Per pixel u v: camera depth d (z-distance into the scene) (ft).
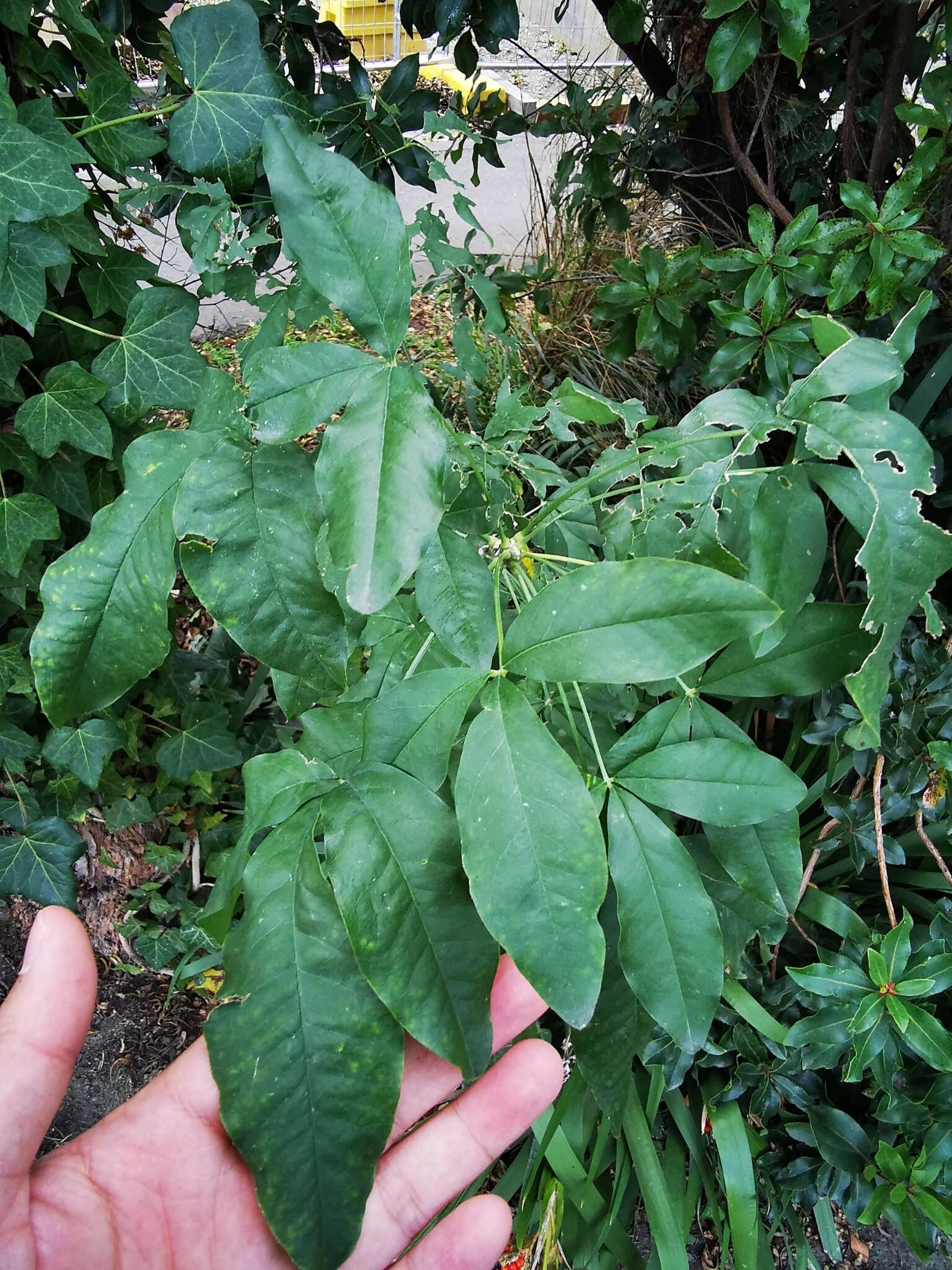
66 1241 0.85
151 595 0.74
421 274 3.85
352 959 0.72
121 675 0.76
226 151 1.43
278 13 1.87
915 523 0.74
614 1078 1.13
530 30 3.53
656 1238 1.41
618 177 2.77
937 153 1.45
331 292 0.67
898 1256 1.73
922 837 1.41
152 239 3.86
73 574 0.73
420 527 0.64
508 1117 1.03
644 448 1.18
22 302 1.34
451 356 3.23
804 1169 1.55
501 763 0.69
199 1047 0.95
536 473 1.27
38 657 0.73
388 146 1.95
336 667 0.74
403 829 0.71
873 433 0.77
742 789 0.82
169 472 0.74
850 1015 1.34
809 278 1.60
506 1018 1.00
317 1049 0.71
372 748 0.75
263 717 2.36
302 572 0.73
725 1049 1.57
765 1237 1.60
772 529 0.80
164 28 1.68
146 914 2.13
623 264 1.97
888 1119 1.39
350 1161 0.70
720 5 1.40
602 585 0.70
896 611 0.74
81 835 2.06
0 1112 0.81
